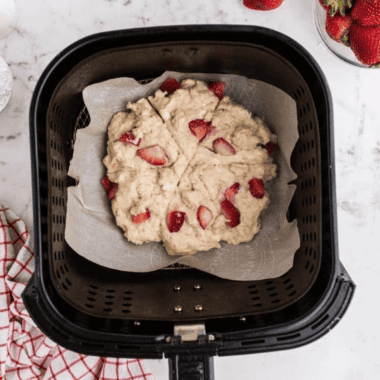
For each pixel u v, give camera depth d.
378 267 0.66
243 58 0.57
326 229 0.51
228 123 0.61
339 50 0.63
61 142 0.58
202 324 0.51
